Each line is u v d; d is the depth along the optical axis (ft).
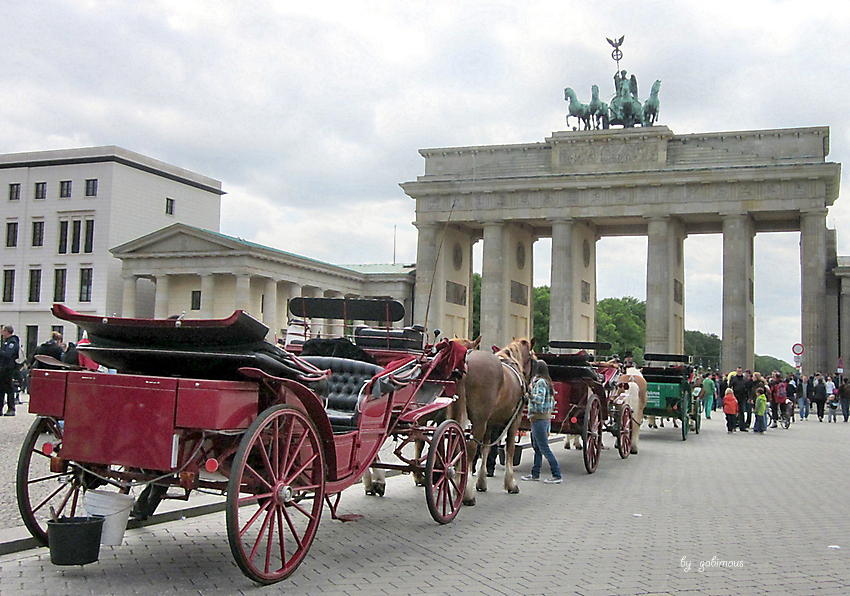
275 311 327.26
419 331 72.74
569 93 344.90
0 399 121.08
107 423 36.09
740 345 303.89
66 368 42.37
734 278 306.55
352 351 55.36
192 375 38.88
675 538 50.06
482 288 337.72
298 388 37.81
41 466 69.97
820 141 305.12
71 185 363.76
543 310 592.60
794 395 206.49
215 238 311.27
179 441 35.42
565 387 81.61
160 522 49.55
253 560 40.93
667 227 318.04
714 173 306.55
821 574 41.65
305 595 35.35
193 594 34.96
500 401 62.13
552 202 330.75
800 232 326.85
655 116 346.13
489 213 338.54
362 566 40.81
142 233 371.35
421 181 347.97
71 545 36.22
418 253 349.61
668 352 312.09
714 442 127.65
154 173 379.14
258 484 37.99
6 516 48.52
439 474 52.34
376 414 47.29
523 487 70.90
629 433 99.40
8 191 374.63
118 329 37.81
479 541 47.57
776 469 90.89
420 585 37.42
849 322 313.53
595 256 375.66
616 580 39.24
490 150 347.56
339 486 42.65
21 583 35.76
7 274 373.40
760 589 38.45
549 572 40.50
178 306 339.57
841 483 79.51
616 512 59.16
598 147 329.52
